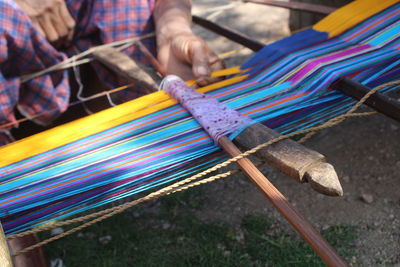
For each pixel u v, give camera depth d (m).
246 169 1.30
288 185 2.71
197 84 2.07
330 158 2.82
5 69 2.45
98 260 2.48
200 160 1.57
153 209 2.75
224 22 5.02
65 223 1.38
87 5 2.69
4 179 1.58
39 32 2.47
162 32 2.52
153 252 2.48
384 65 1.83
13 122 2.48
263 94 1.84
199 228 2.57
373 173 2.66
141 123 1.77
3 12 2.29
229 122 1.56
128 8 2.69
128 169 1.51
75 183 1.49
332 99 1.75
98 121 1.84
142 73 2.27
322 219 2.48
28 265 1.66
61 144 1.73
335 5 2.96
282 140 1.37
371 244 2.31
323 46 2.12
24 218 1.46
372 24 2.17
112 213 1.40
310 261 2.28
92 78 2.93
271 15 5.03
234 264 2.35
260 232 2.49
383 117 3.02
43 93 2.59
